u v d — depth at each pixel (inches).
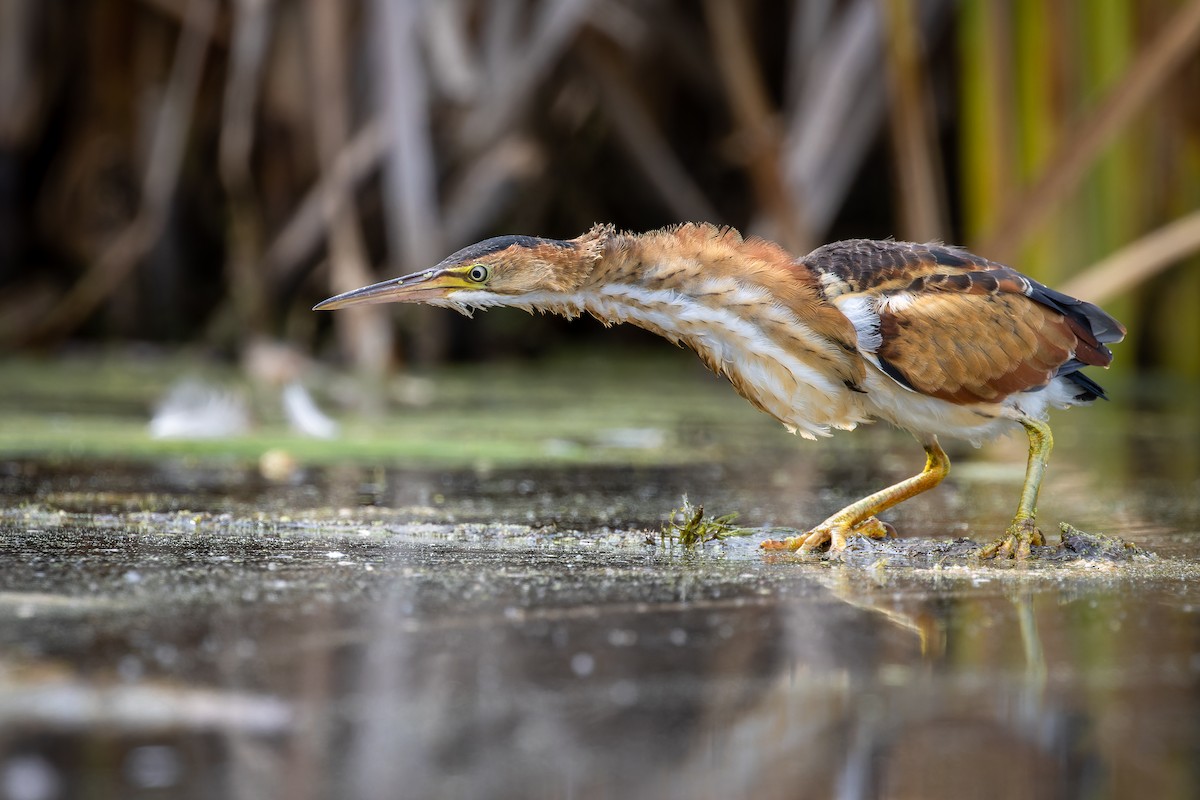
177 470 463.5
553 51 756.6
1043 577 287.9
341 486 434.0
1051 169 644.7
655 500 413.4
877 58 737.6
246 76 757.3
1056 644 230.5
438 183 814.5
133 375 757.3
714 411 687.1
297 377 760.3
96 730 185.3
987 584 279.4
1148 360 826.2
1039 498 426.6
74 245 875.4
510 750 181.0
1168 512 394.3
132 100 857.5
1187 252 673.0
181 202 873.5
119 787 166.7
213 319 866.1
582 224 895.1
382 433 556.7
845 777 175.9
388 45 746.8
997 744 186.2
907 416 346.3
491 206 796.0
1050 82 706.8
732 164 848.3
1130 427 650.2
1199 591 273.4
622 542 331.9
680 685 207.5
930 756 183.0
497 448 506.3
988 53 712.4
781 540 326.0
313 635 229.5
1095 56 701.9
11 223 871.7
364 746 181.8
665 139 868.6
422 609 249.1
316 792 167.5
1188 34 616.1
